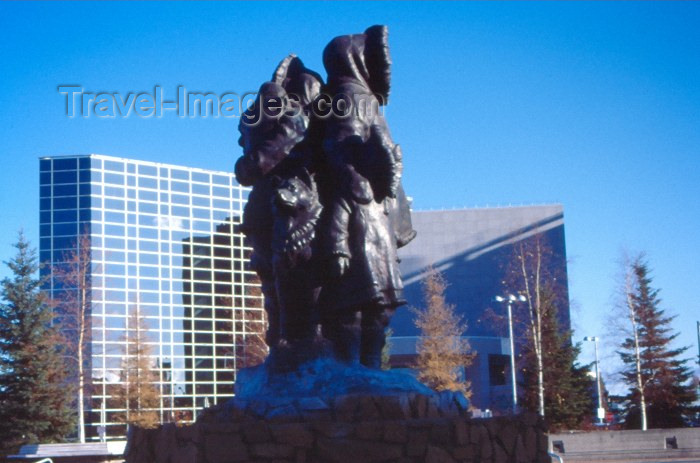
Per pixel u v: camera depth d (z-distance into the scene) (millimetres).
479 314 85500
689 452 35844
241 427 10000
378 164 11711
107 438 53188
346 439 10031
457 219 87375
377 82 12602
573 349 51844
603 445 36031
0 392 42531
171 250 59406
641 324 51156
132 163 58750
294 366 11328
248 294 59281
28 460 33406
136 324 50344
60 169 57344
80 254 51281
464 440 10398
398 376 11172
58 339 44969
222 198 62656
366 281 11562
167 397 54031
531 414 11234
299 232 11562
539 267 53375
